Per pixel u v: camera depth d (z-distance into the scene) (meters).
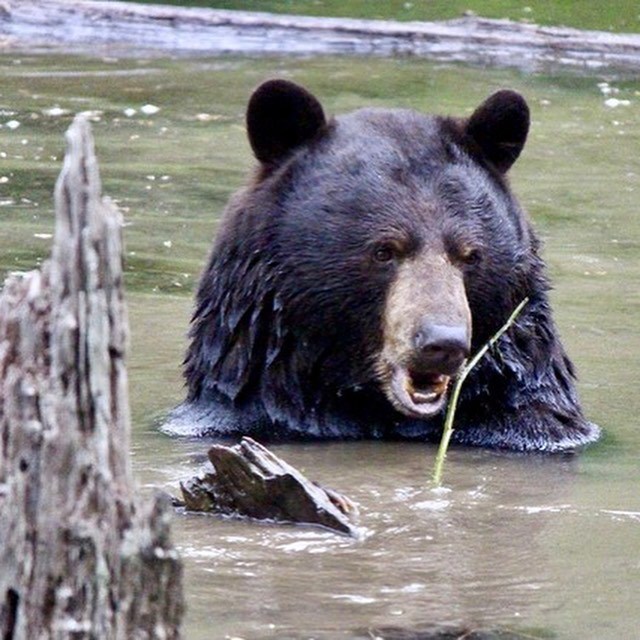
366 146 12.02
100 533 6.42
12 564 6.46
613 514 10.44
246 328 12.12
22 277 6.66
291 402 12.19
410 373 11.40
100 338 6.40
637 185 21.48
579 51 31.23
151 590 6.48
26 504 6.44
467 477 11.31
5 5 32.75
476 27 31.86
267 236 11.95
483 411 12.27
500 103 12.20
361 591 8.82
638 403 13.33
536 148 23.45
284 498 9.99
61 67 29.25
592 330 15.27
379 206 11.67
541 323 12.33
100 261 6.39
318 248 11.74
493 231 11.79
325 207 11.79
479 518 10.31
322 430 12.27
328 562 9.33
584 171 22.16
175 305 15.72
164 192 20.31
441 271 11.41
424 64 30.16
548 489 11.04
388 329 11.49
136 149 22.70
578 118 25.66
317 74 28.73
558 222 19.42
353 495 10.77
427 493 10.88
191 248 17.88
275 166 12.29
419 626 8.30
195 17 32.16
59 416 6.40
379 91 27.14
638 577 9.13
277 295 11.92
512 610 8.55
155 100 26.39
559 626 8.34
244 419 12.23
